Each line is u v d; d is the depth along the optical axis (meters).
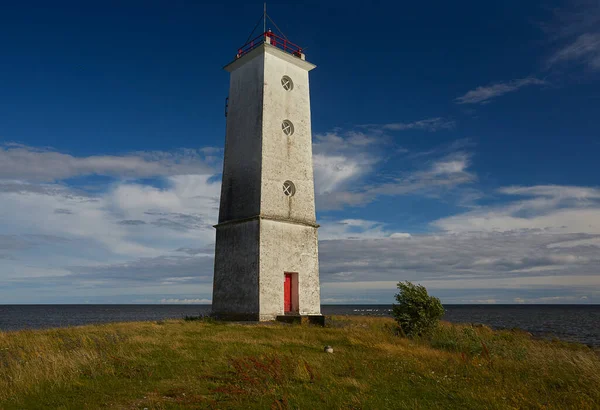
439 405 9.10
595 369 11.82
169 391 9.75
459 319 79.62
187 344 15.27
